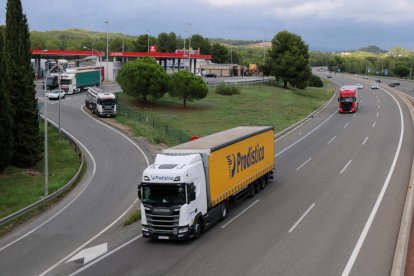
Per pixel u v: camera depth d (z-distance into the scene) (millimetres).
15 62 43625
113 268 18828
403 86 143875
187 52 120000
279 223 24297
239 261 19016
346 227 23219
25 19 44719
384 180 33281
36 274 18766
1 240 24578
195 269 18266
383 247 20219
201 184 22781
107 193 34438
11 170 42562
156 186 21609
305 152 45219
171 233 21375
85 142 52844
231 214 26469
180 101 84125
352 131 56719
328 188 31641
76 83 96375
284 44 113188
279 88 112438
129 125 62625
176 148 24297
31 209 30500
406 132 54531
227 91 95688
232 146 26406
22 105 43375
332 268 17969
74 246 22578
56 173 41500
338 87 139375
